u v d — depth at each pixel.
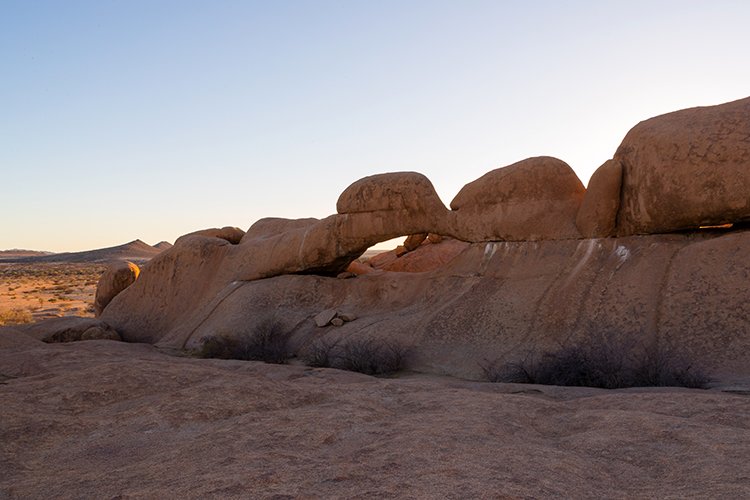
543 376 9.96
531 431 4.84
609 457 4.06
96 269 104.19
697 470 3.61
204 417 5.30
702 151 10.55
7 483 3.89
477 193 14.37
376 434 4.46
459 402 5.86
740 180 10.11
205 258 19.58
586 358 10.02
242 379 6.50
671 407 5.32
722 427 4.43
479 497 3.06
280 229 20.33
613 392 7.35
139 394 6.31
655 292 10.63
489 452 3.91
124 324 19.84
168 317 19.33
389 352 12.46
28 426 5.01
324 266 17.00
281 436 4.39
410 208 15.41
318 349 13.48
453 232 14.95
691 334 9.59
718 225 10.98
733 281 9.80
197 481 3.41
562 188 13.56
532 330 11.59
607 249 12.16
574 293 11.67
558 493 3.22
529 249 13.44
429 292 14.47
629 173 11.83
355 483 3.30
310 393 6.23
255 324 15.78
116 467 4.20
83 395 6.13
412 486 3.23
